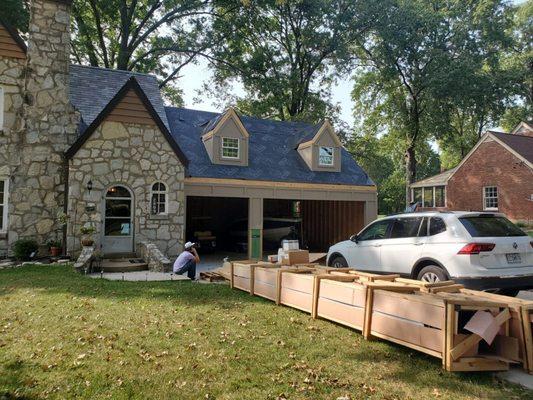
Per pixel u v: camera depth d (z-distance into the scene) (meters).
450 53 32.56
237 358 4.69
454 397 3.80
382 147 41.47
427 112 34.38
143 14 32.50
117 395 3.75
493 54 33.41
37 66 13.30
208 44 30.69
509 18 33.94
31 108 13.15
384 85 38.12
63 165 13.40
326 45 31.30
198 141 17.31
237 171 16.33
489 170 30.58
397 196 56.44
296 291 6.96
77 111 13.76
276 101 31.06
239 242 19.62
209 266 13.98
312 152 18.25
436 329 4.52
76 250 12.67
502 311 4.51
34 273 10.27
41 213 13.11
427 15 30.78
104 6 28.67
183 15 30.62
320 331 5.79
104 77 16.58
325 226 21.11
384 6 30.34
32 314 6.49
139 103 13.70
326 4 30.00
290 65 33.78
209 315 6.60
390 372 4.36
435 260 7.48
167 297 7.95
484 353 4.69
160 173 13.94
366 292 5.46
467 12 32.75
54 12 13.65
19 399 3.65
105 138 13.20
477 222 7.41
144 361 4.57
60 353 4.78
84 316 6.37
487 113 35.00
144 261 12.67
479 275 6.81
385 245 8.69
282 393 3.82
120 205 13.44
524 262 7.20
